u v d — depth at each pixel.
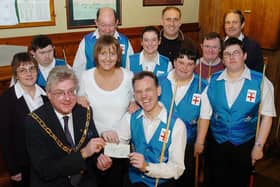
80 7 3.70
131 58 2.59
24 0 3.31
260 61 2.83
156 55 2.57
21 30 3.37
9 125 1.96
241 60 1.95
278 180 3.03
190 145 2.16
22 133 1.97
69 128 1.58
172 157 1.65
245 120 2.01
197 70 2.56
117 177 2.21
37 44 2.34
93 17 3.82
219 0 4.20
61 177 1.55
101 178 2.18
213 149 2.19
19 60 1.93
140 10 4.17
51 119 1.52
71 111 1.58
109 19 2.55
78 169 1.50
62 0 3.57
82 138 1.59
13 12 3.27
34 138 1.50
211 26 4.45
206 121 2.13
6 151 2.00
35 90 2.07
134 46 4.25
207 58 2.52
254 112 2.01
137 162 1.57
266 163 3.35
